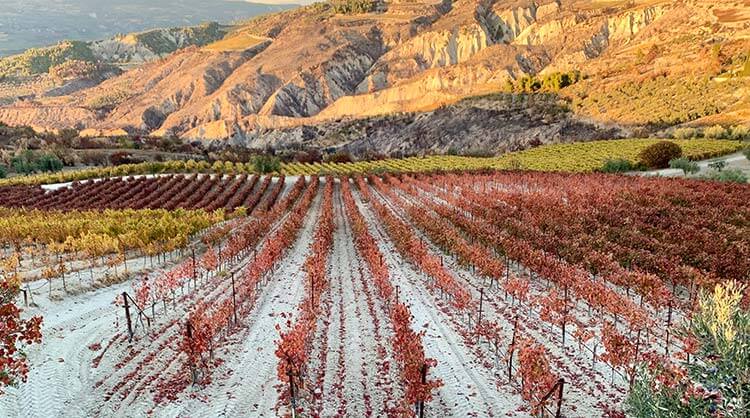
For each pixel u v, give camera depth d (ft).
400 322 57.36
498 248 101.09
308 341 58.29
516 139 436.35
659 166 224.12
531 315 71.56
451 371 54.54
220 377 52.31
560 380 43.16
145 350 58.18
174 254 109.50
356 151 547.08
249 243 115.55
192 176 260.21
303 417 44.83
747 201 130.11
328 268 98.63
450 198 172.65
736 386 27.66
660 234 106.52
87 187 224.12
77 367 52.95
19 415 43.55
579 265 90.84
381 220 151.43
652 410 32.12
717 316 29.66
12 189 218.18
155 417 44.39
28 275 85.40
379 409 46.75
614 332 55.06
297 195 211.61
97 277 85.30
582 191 160.76
